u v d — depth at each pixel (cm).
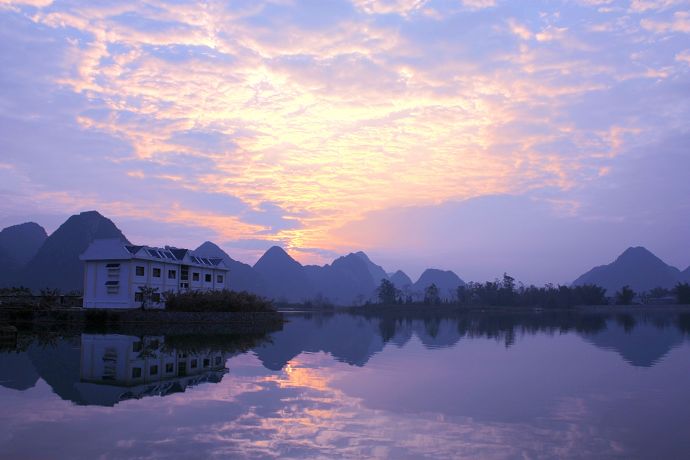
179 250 6769
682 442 1109
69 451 1020
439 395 1603
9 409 1379
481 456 1017
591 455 1026
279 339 3769
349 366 2264
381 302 14500
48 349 2898
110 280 5734
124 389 1677
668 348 3086
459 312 11888
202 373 2031
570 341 3612
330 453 1026
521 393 1642
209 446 1059
